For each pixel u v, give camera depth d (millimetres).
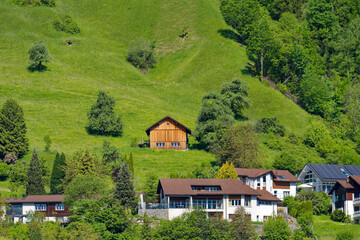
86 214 180375
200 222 180500
